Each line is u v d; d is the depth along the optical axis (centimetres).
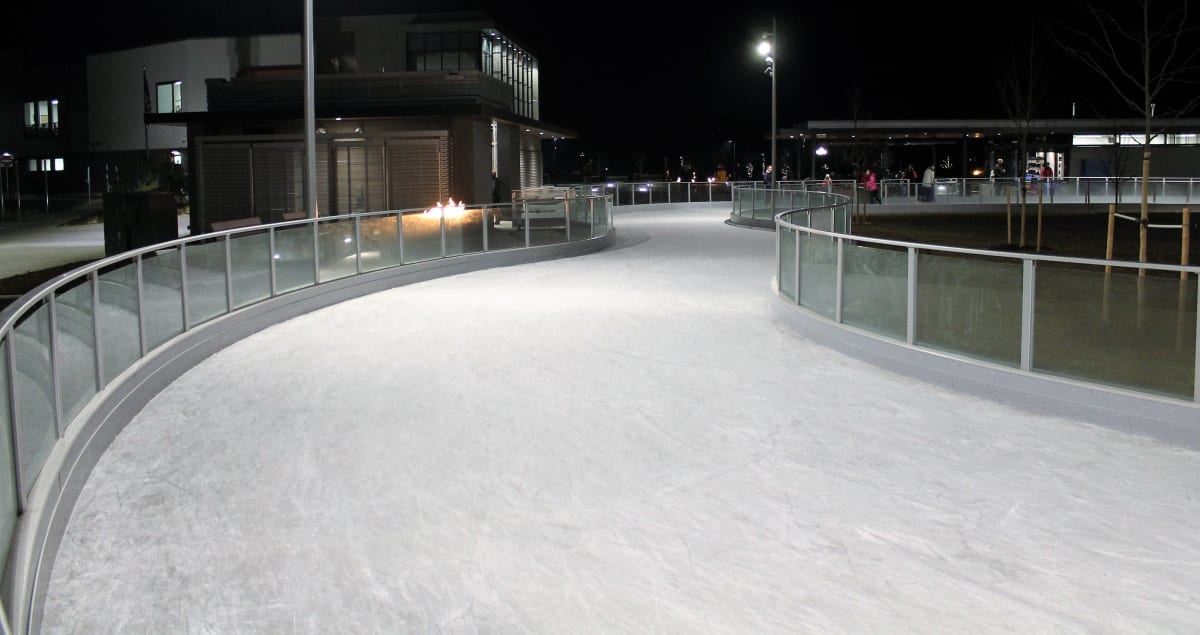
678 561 500
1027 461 662
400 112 2752
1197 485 609
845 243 1045
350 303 1425
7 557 444
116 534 548
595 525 552
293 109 2839
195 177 2869
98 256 2888
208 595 468
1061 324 781
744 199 3200
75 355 657
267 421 782
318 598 461
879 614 439
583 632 423
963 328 873
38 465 535
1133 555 504
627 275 1766
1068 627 425
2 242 3594
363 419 786
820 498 593
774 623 430
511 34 4088
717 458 677
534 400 842
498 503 590
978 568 489
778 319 1256
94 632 433
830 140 4972
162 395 870
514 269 1883
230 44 5022
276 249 1262
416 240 1689
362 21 3850
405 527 552
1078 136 4550
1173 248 2556
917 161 6838
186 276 996
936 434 730
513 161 3491
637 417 785
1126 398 727
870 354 982
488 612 443
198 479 642
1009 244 2688
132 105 5462
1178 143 4462
